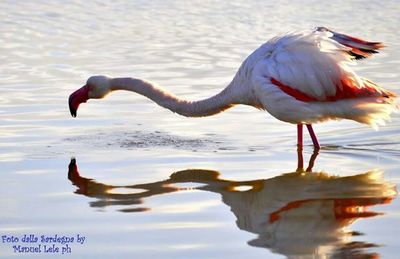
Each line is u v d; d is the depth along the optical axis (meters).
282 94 12.37
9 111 15.09
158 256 8.42
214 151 12.83
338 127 14.37
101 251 8.59
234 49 20.38
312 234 9.07
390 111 12.59
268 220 9.57
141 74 18.00
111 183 11.10
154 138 13.60
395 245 8.67
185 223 9.46
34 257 8.52
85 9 25.84
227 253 8.50
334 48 12.31
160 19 24.33
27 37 21.94
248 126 14.44
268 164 12.09
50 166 11.90
